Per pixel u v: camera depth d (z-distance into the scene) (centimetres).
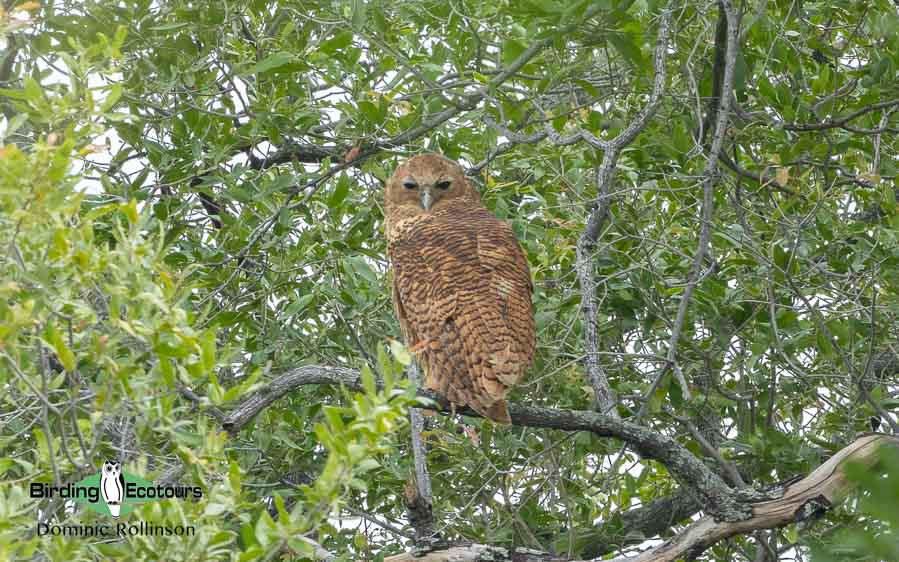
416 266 1089
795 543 975
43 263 602
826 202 1231
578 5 1000
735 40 1008
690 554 861
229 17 1231
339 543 1088
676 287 1166
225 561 695
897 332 1208
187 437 640
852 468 438
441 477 1159
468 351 1001
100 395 616
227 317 1124
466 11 1207
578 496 1202
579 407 1210
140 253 617
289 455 1173
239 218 1187
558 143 1098
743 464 1227
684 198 1213
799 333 1157
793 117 1160
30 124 907
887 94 1200
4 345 592
